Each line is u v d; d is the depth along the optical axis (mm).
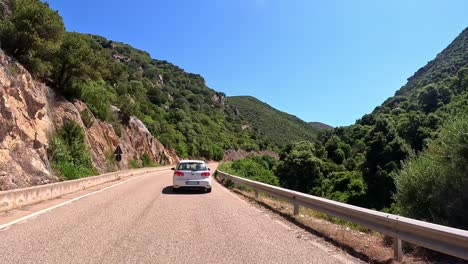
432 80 104188
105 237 7352
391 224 6391
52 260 5738
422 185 9531
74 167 22719
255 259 6043
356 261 6098
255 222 9562
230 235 7852
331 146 85125
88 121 32969
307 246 7043
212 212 11023
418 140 54406
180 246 6781
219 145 124250
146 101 99062
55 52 25984
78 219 9281
